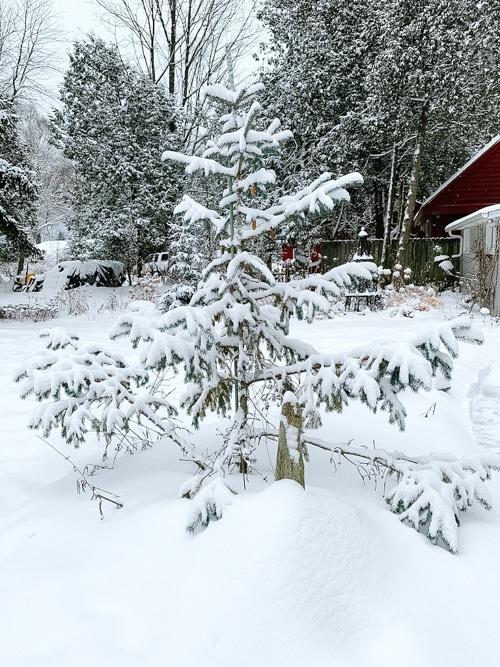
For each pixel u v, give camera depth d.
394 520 2.20
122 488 2.71
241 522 1.88
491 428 4.49
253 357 2.78
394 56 17.62
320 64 20.44
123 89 20.23
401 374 2.08
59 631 1.67
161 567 1.90
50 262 41.31
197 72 23.80
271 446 3.36
